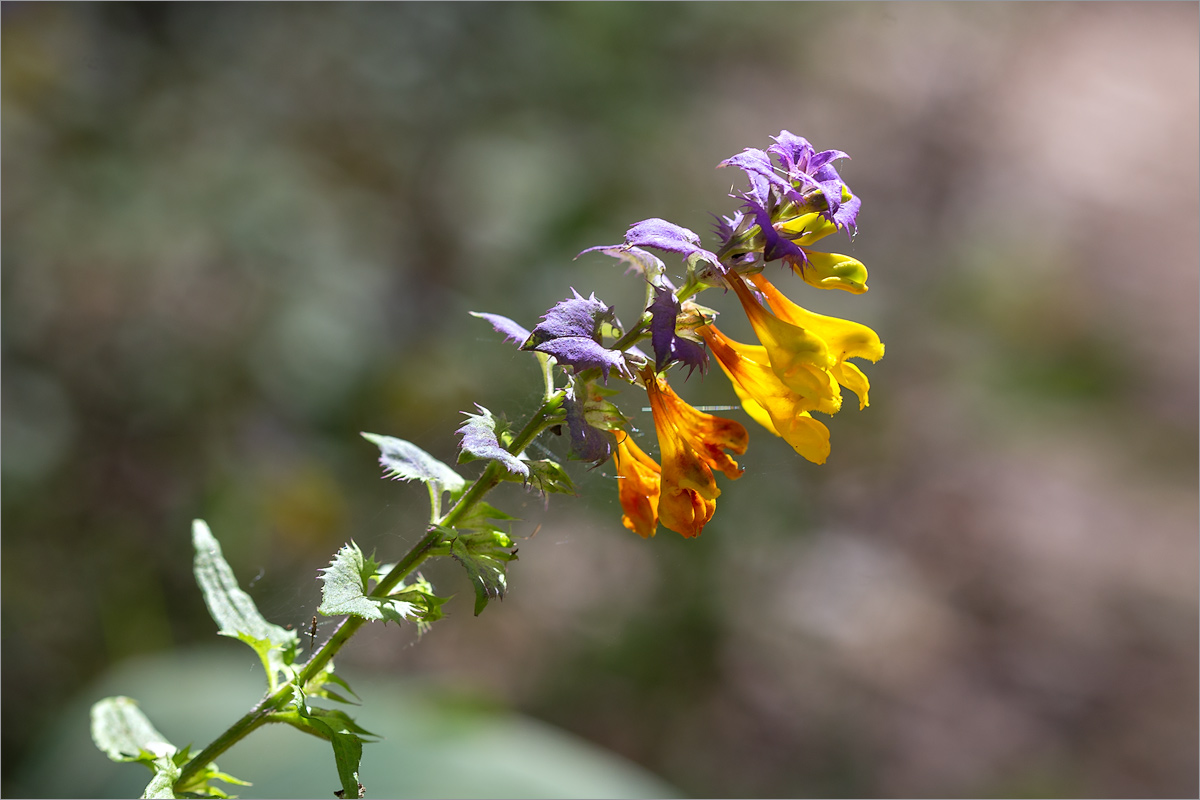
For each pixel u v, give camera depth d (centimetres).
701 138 631
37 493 450
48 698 413
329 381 496
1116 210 977
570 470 348
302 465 480
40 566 442
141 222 492
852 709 537
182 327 492
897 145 790
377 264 533
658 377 178
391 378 506
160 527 467
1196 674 634
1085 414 800
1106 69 1194
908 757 523
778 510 553
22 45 514
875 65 821
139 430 477
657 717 497
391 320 523
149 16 552
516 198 557
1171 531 736
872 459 654
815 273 161
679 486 172
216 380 489
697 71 665
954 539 657
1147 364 852
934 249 752
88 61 523
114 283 490
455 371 513
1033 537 684
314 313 501
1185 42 1338
